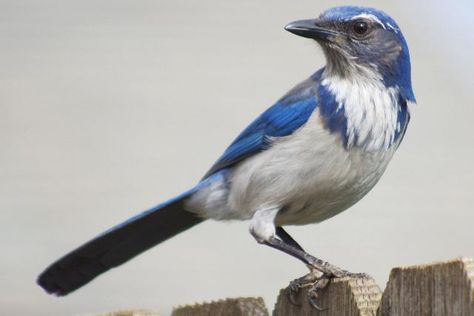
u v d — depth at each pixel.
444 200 16.27
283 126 10.77
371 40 10.98
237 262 15.16
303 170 10.66
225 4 22.77
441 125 18.28
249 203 11.05
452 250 14.93
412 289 7.73
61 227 16.00
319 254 14.88
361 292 8.23
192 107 18.88
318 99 10.75
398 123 10.95
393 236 15.23
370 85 10.88
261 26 21.67
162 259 15.26
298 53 20.38
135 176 17.06
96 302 14.46
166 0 23.12
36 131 18.53
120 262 11.63
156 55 20.92
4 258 15.24
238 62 20.31
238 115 18.48
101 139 18.19
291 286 8.85
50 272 11.40
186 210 11.77
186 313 8.84
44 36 21.86
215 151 17.59
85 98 19.50
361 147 10.62
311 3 22.48
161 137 18.05
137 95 19.44
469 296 7.44
